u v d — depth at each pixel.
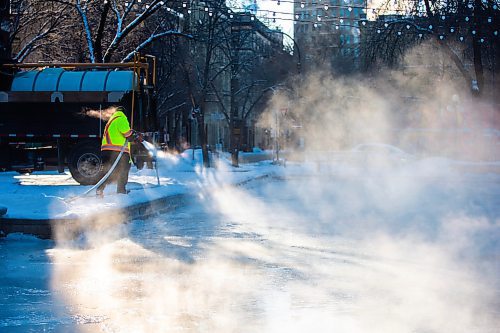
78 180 24.36
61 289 9.64
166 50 46.66
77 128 24.67
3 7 31.27
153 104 26.72
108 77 24.95
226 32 52.44
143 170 35.75
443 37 44.84
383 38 46.03
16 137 24.95
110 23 41.62
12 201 16.69
